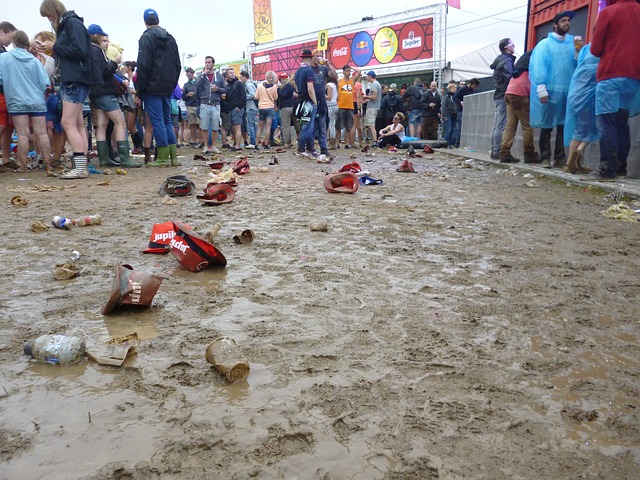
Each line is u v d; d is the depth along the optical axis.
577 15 9.53
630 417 1.73
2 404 1.76
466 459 1.50
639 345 2.26
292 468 1.45
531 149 9.34
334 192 6.33
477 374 1.99
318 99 11.09
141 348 2.17
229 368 1.89
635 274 3.24
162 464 1.46
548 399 1.83
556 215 5.05
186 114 16.88
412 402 1.79
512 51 10.52
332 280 3.05
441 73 22.53
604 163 6.97
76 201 5.70
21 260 3.43
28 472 1.42
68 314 2.53
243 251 3.66
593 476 1.44
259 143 15.71
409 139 15.45
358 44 25.36
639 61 6.39
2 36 8.23
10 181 7.42
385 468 1.46
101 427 1.63
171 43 8.97
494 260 3.49
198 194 5.79
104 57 8.62
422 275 3.16
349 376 1.96
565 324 2.47
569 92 7.44
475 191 6.60
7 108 8.27
